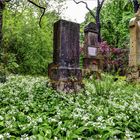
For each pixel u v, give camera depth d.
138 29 11.49
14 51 16.72
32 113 4.93
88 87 8.21
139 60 11.47
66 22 8.26
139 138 3.46
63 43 8.20
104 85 7.58
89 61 16.36
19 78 12.01
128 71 11.67
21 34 17.11
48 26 20.86
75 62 8.39
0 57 10.57
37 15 19.84
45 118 4.31
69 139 3.23
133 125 3.98
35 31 18.00
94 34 16.64
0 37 10.88
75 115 4.29
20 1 18.47
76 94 7.38
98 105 5.80
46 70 18.06
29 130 3.57
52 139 3.24
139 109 5.22
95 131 3.57
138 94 8.16
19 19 18.27
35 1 19.20
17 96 6.80
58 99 6.55
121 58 19.64
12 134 3.49
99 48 19.52
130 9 28.67
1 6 10.98
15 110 4.85
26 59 17.06
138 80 11.04
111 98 6.96
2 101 5.89
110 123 3.90
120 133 3.48
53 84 8.24
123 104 6.13
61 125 3.83
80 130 3.50
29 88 8.02
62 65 8.12
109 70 18.55
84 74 11.19
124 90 8.60
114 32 29.31
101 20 31.14
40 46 18.00
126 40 26.45
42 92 7.47
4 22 16.81
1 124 3.75
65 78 8.08
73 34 8.41
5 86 8.59
